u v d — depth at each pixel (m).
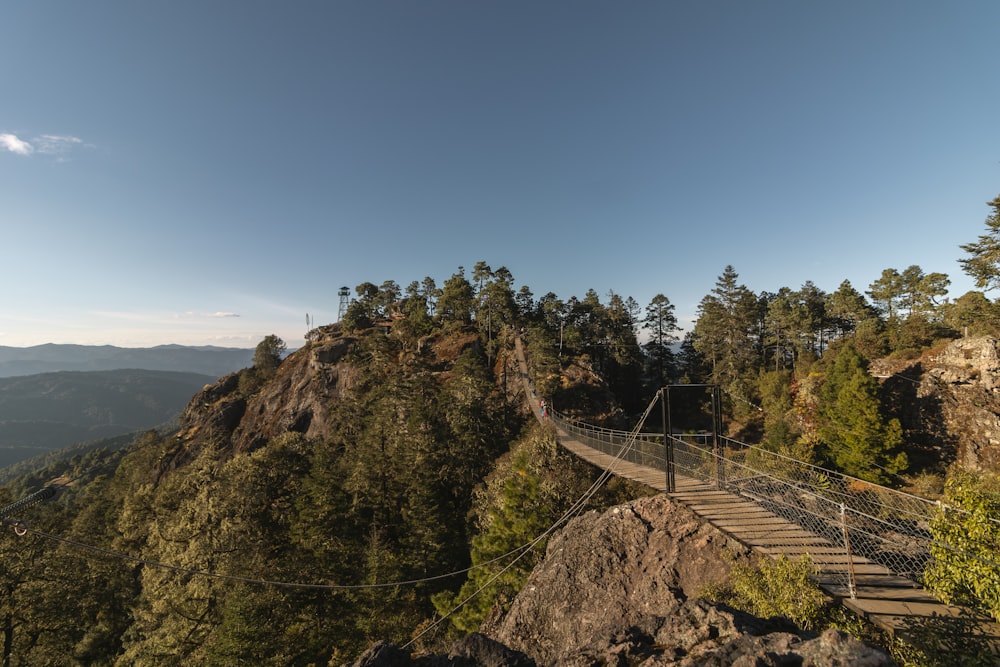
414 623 24.64
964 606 6.96
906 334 47.66
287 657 20.09
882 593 7.61
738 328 65.31
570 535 15.93
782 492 13.68
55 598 26.19
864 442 33.84
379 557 26.00
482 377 58.78
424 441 43.47
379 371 71.38
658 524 13.73
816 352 69.56
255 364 98.19
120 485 63.78
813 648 4.04
